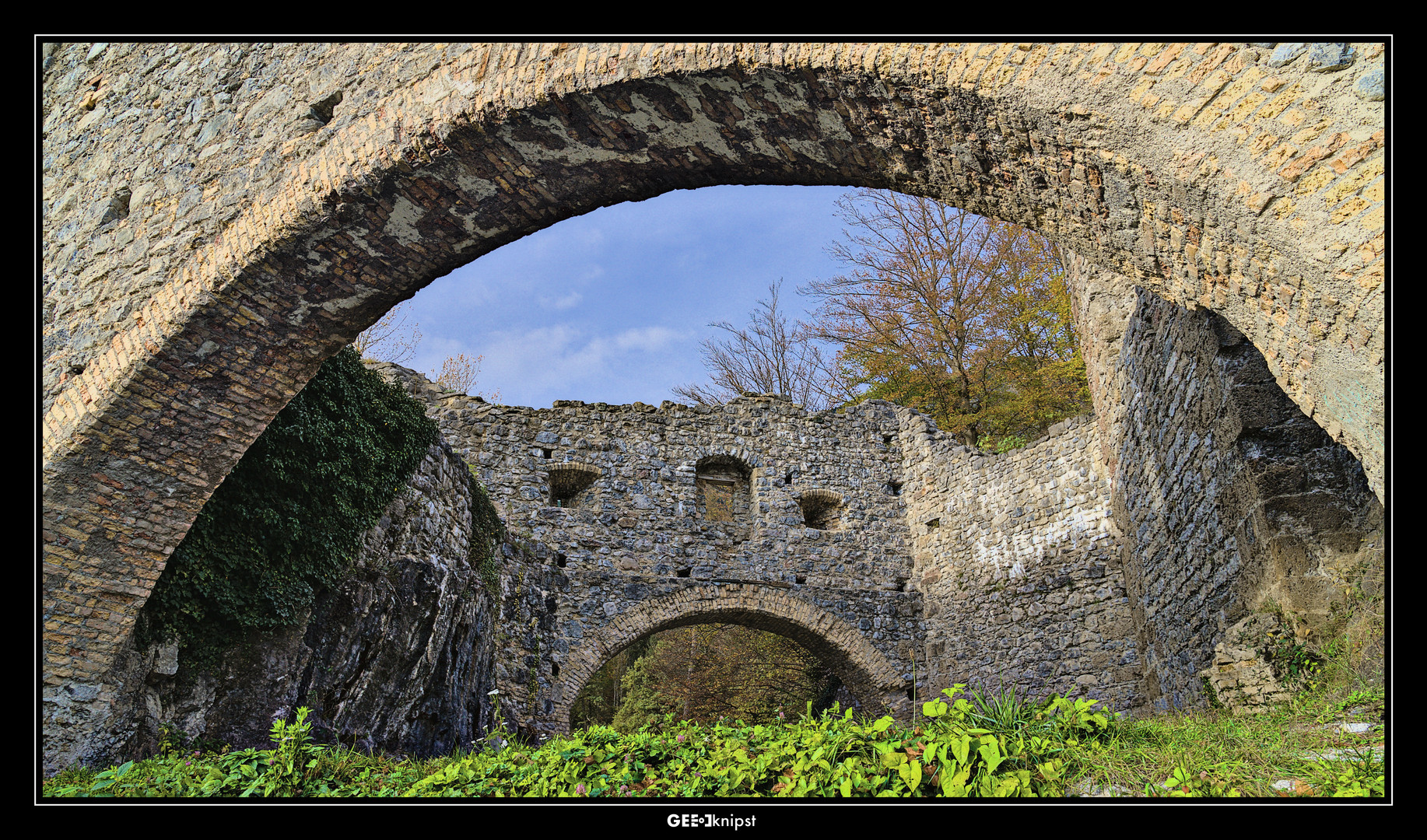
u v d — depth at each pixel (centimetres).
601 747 449
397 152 509
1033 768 360
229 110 608
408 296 615
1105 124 342
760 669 1733
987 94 368
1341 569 514
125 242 624
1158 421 784
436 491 919
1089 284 982
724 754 418
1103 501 1273
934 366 2006
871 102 419
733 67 421
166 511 597
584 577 1358
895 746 375
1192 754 359
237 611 620
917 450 1580
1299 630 511
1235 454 583
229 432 615
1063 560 1303
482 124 486
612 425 1469
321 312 598
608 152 505
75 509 570
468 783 420
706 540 1442
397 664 772
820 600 1457
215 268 561
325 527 700
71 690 543
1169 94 327
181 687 595
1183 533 746
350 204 531
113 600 572
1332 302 302
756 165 505
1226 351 589
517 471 1387
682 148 497
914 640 1473
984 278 1991
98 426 571
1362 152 288
